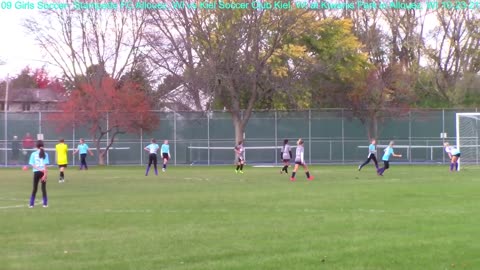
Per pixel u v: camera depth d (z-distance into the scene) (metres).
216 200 19.70
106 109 46.75
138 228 13.85
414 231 13.00
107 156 48.16
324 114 48.94
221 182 28.27
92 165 47.28
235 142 48.25
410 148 48.69
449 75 58.78
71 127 47.38
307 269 9.59
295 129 48.88
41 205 18.89
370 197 20.19
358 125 49.09
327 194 21.41
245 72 46.03
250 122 48.72
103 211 17.09
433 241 11.81
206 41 46.06
